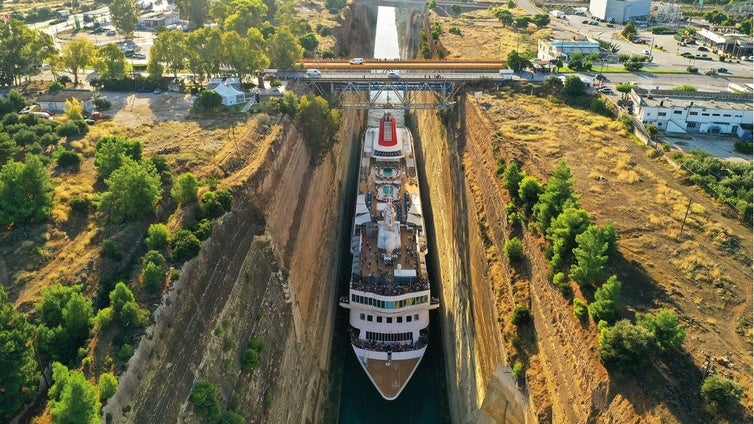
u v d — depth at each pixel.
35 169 61.47
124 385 43.16
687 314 52.81
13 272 54.03
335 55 166.50
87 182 71.50
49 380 44.50
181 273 53.75
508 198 75.50
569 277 55.66
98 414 39.12
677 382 45.03
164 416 45.81
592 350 49.50
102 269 54.69
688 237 64.56
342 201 116.62
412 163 116.56
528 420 55.38
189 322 52.50
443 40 170.12
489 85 119.00
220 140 85.06
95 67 116.88
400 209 98.44
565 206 61.72
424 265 88.88
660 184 76.31
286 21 175.62
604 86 115.44
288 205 81.19
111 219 61.56
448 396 80.12
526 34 182.00
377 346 80.69
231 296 59.78
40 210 60.97
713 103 101.00
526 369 57.88
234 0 188.25
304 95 104.19
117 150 71.06
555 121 99.12
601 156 84.69
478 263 77.69
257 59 116.12
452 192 100.81
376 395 80.50
